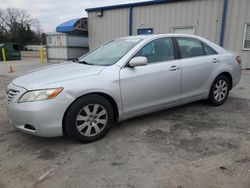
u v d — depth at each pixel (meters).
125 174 2.73
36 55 31.36
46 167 2.91
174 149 3.28
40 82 3.23
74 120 3.30
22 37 53.88
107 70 3.57
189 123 4.22
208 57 4.82
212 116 4.57
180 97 4.42
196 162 2.95
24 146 3.45
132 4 14.02
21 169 2.87
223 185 2.51
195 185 2.52
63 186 2.55
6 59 22.14
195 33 12.45
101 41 15.97
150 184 2.55
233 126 4.07
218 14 11.63
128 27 14.58
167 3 12.98
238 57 5.49
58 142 3.54
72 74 3.44
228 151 3.21
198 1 12.06
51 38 18.92
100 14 15.38
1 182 2.63
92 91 3.37
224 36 11.69
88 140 3.48
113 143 3.49
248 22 11.00
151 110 4.10
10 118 3.35
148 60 4.00
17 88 3.30
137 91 3.79
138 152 3.22
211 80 4.87
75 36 18.81
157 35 4.28
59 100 3.14
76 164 2.96
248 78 8.74
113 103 3.67
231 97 5.93
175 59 4.32
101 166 2.90
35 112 3.06
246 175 2.67
